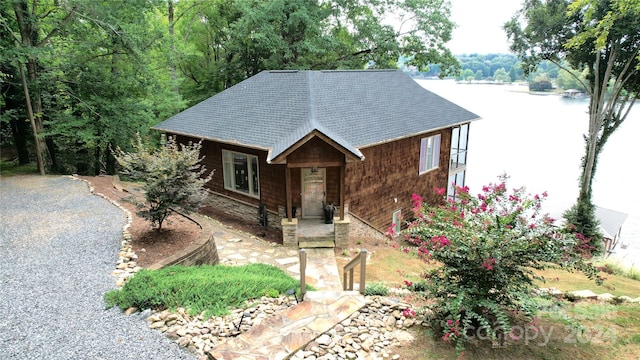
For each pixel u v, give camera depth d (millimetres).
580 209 20562
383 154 14562
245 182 14609
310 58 26688
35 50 15031
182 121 16812
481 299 5383
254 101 15828
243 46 26141
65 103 19125
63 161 22906
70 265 7914
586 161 22141
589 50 20516
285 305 6574
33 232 9867
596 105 21312
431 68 34000
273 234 13508
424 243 5824
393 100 16938
